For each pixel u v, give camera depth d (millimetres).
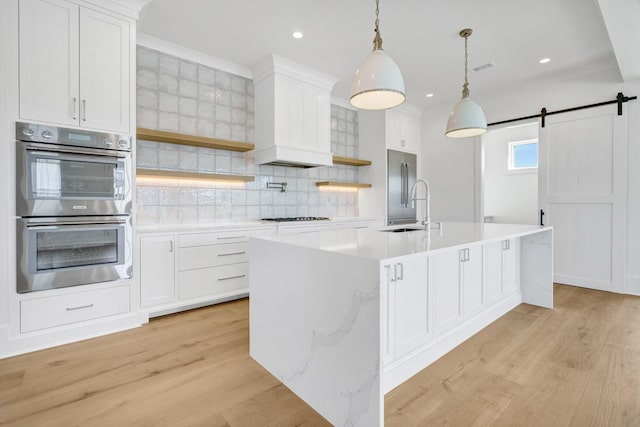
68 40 2385
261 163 4000
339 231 2646
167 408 1656
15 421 1540
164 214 3467
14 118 2191
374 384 1375
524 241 3385
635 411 1616
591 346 2359
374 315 1374
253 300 2191
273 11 2820
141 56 3287
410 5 2713
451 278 2287
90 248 2502
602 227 3918
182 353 2264
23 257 2223
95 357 2191
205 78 3715
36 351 2268
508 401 1710
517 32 3135
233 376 1975
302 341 1765
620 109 3750
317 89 4176
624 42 2785
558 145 4230
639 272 3676
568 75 4137
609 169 3850
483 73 4109
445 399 1729
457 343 2355
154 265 2898
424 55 3615
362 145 5473
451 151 5402
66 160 2383
